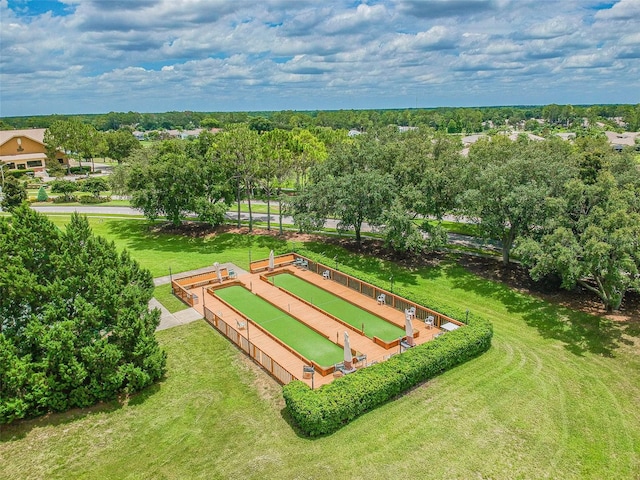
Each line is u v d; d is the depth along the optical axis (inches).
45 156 3754.9
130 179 1754.4
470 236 1658.5
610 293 979.3
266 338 919.0
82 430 649.0
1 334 645.3
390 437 626.5
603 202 1003.3
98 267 748.0
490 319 1025.5
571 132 5812.0
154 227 1929.1
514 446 613.3
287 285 1235.2
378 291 1111.0
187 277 1214.9
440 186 1311.5
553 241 958.4
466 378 773.3
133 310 744.3
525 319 1008.9
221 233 1795.0
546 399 717.9
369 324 990.4
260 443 617.6
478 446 611.8
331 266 1277.1
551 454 599.8
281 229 1744.6
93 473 570.6
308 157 1775.3
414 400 709.9
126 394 730.8
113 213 2223.2
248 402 710.5
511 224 1200.8
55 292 696.4
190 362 834.2
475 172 1298.0
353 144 1611.7
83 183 2923.2
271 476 559.8
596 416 679.1
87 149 3575.3
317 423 620.1
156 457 596.1
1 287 678.5
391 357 770.8
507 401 710.5
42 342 649.0
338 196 1365.7
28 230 713.6
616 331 919.0
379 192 1285.7
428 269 1320.1
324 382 746.2
